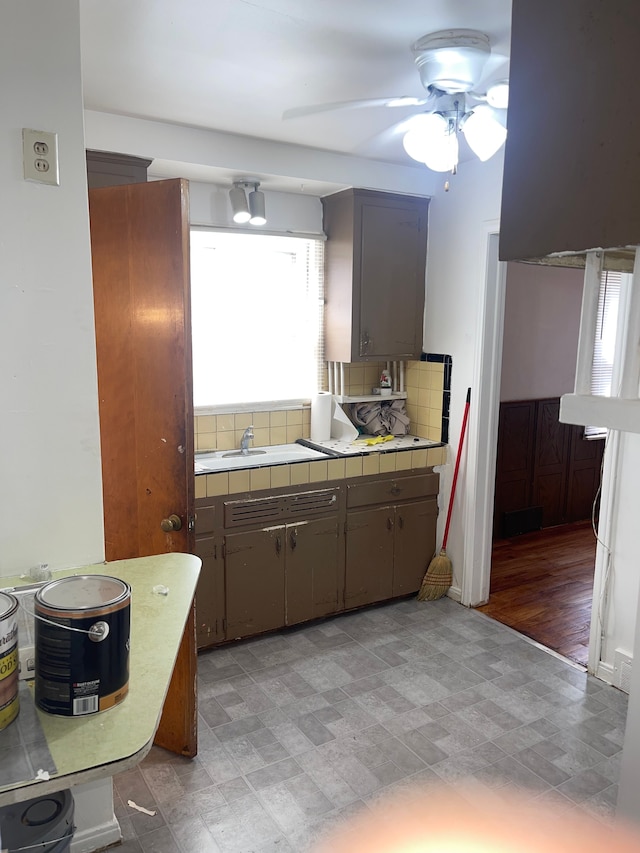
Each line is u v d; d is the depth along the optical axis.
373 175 3.39
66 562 1.64
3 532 1.55
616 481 2.71
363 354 3.56
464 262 3.45
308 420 3.76
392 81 2.29
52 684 0.96
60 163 1.50
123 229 2.09
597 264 0.98
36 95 1.46
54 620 0.94
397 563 3.56
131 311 2.12
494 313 3.39
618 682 2.75
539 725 2.49
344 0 1.70
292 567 3.19
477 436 3.46
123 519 2.30
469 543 3.54
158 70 2.18
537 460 4.84
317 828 1.96
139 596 1.38
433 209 3.63
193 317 3.30
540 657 3.02
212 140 2.88
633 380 0.98
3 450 1.53
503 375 4.58
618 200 0.87
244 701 2.64
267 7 1.74
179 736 2.27
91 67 2.15
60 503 1.62
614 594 2.76
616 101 0.86
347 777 2.19
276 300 3.56
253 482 3.02
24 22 1.42
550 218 0.97
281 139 2.99
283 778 2.19
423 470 3.62
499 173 3.19
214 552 2.96
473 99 2.23
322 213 3.64
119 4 1.71
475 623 3.37
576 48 0.90
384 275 3.55
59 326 1.56
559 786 2.16
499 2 1.71
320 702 2.64
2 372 1.50
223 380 3.45
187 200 1.98
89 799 1.84
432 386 3.73
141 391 2.16
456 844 1.91
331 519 3.29
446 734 2.43
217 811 2.03
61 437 1.59
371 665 2.94
